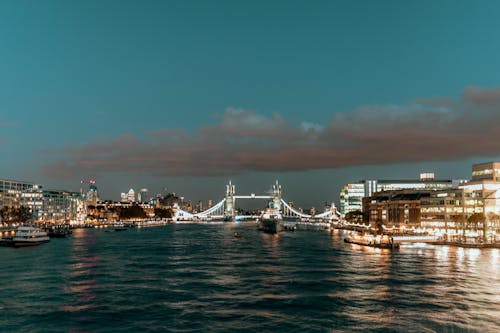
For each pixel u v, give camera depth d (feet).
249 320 274.98
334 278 398.01
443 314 283.59
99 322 270.26
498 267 449.89
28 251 609.01
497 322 268.21
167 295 334.44
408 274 411.95
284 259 536.83
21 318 276.62
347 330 256.52
